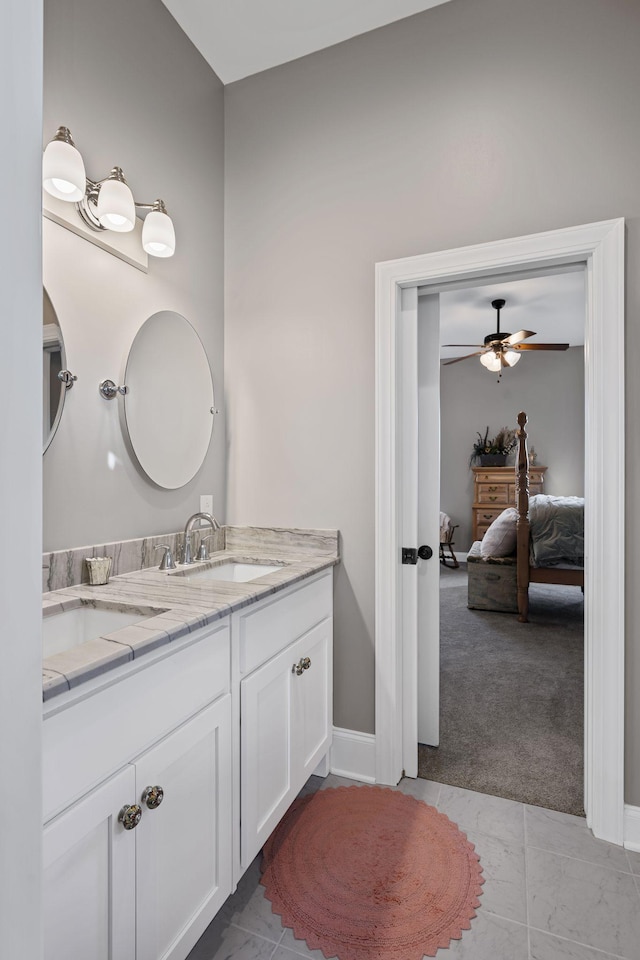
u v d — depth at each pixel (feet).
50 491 4.66
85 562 4.92
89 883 2.82
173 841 3.51
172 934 3.48
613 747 5.28
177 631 3.43
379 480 6.32
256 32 6.56
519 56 5.76
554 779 6.42
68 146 4.30
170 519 6.28
